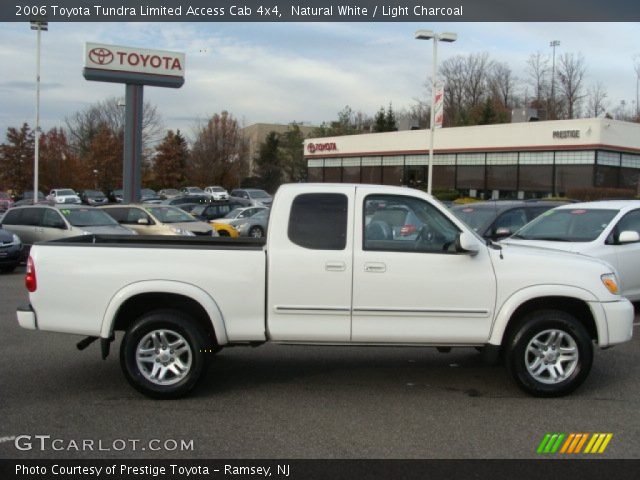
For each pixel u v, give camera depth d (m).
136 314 6.08
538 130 39.38
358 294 5.68
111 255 5.71
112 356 7.34
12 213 16.88
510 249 5.95
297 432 5.00
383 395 5.96
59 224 16.09
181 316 5.75
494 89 82.56
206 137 73.81
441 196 42.97
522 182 40.97
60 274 5.71
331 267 5.67
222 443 4.78
